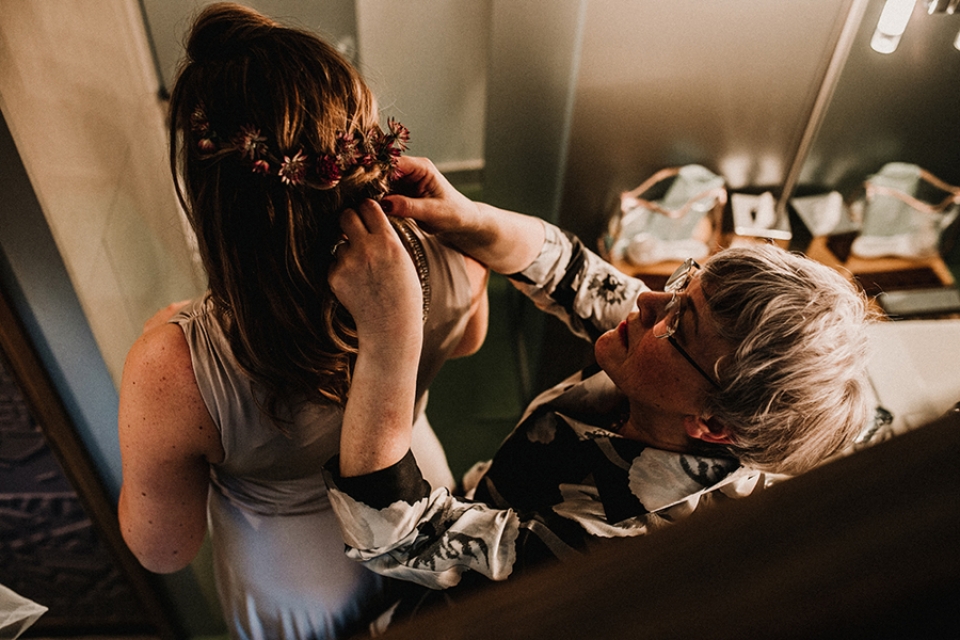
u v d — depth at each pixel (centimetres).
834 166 176
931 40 153
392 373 71
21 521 152
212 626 182
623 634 20
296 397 80
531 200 202
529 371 224
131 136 156
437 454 125
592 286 107
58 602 175
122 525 90
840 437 77
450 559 82
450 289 89
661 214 175
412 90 279
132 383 74
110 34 150
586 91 157
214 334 74
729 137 169
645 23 148
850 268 182
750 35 151
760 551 21
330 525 103
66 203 112
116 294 134
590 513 88
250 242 66
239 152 60
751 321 73
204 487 88
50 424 126
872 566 20
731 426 78
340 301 70
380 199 77
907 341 140
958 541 21
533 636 21
